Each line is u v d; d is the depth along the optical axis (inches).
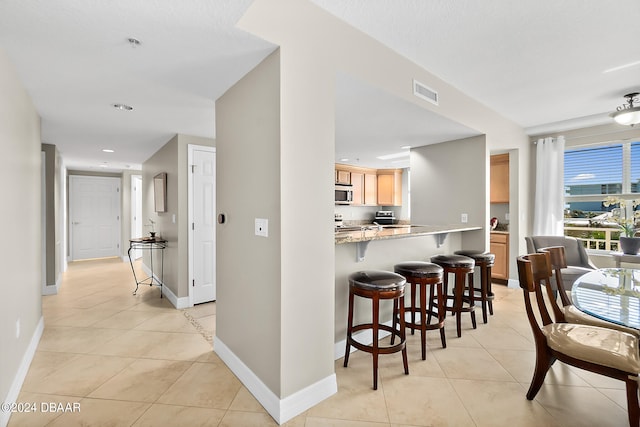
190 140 148.5
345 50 80.7
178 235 145.9
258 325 76.0
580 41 90.4
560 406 71.8
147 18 59.8
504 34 86.8
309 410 71.2
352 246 100.7
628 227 143.7
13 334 76.1
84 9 56.8
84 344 106.1
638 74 111.8
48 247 167.5
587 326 73.7
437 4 74.2
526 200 179.8
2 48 69.7
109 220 295.4
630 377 58.7
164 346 105.0
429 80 109.5
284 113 68.1
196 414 70.1
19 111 84.4
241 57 73.3
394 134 144.5
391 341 98.9
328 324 76.8
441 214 163.3
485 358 95.0
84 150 182.5
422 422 66.9
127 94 96.2
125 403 73.8
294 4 70.4
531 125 173.8
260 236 75.0
